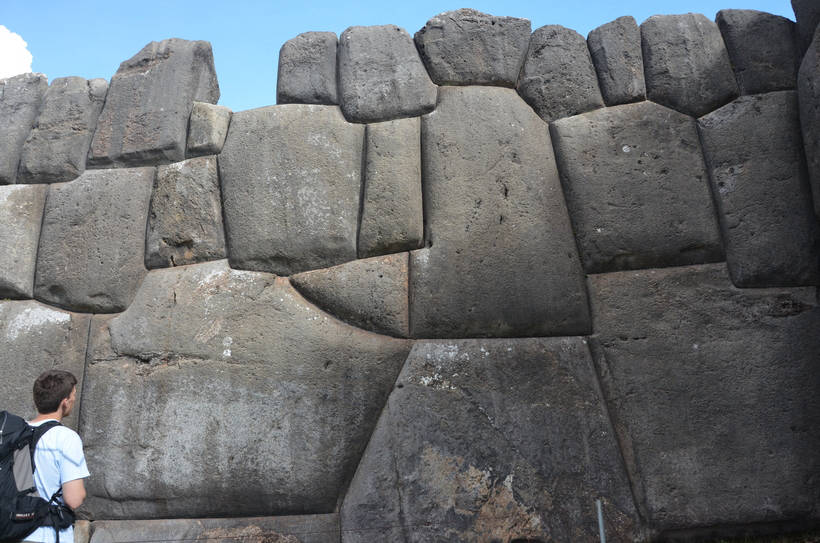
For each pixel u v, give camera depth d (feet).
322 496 11.52
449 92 13.01
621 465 11.37
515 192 12.36
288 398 11.80
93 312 12.87
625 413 11.51
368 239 12.41
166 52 13.84
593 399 11.63
